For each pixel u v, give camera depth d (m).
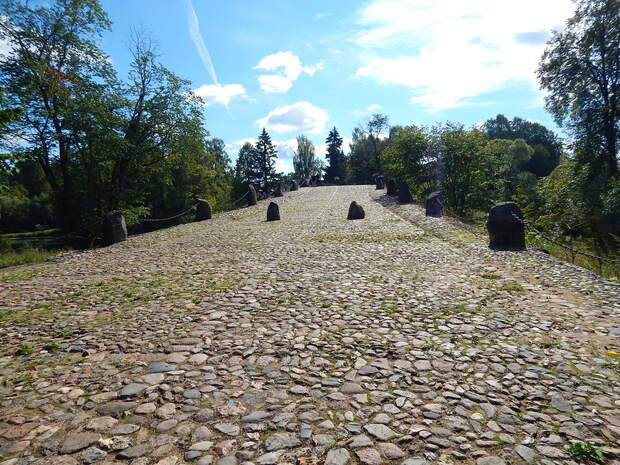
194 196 37.31
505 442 2.49
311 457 2.39
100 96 20.33
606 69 21.78
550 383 3.22
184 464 2.36
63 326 5.07
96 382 3.47
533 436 2.54
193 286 6.94
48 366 3.85
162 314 5.39
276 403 3.02
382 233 12.65
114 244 13.31
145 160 25.39
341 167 79.69
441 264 7.99
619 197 16.11
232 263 8.97
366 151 69.31
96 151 21.11
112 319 5.28
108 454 2.47
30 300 6.51
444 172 24.52
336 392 3.16
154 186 30.38
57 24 19.47
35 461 2.41
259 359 3.83
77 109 19.28
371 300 5.69
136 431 2.71
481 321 4.71
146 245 12.70
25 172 27.92
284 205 26.14
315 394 3.14
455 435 2.57
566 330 4.37
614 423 2.66
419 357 3.77
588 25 21.67
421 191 26.20
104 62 21.59
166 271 8.45
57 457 2.45
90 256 11.20
